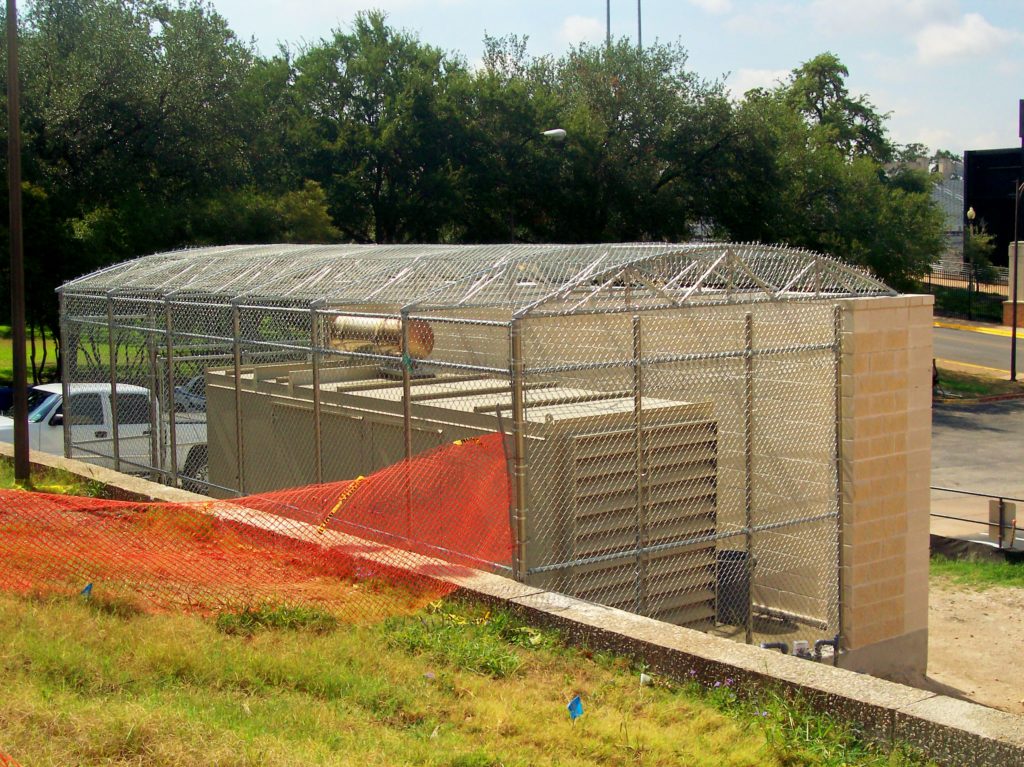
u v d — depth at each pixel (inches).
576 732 197.6
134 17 1034.7
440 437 346.9
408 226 1185.4
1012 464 854.5
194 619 245.4
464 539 310.2
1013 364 1286.9
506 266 344.5
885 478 374.6
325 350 350.3
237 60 1035.9
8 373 1137.4
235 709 195.0
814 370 366.3
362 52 1250.0
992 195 2171.5
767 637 369.7
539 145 1206.9
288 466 421.4
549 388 399.9
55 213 908.0
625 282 329.7
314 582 275.6
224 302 447.5
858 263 1286.9
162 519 312.2
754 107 1266.0
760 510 384.8
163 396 505.0
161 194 1003.9
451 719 201.3
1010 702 368.2
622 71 1262.3
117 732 175.6
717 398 384.8
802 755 191.9
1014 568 519.2
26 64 930.7
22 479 436.1
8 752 166.2
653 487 335.0
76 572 272.4
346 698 207.8
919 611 390.6
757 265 396.5
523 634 248.1
